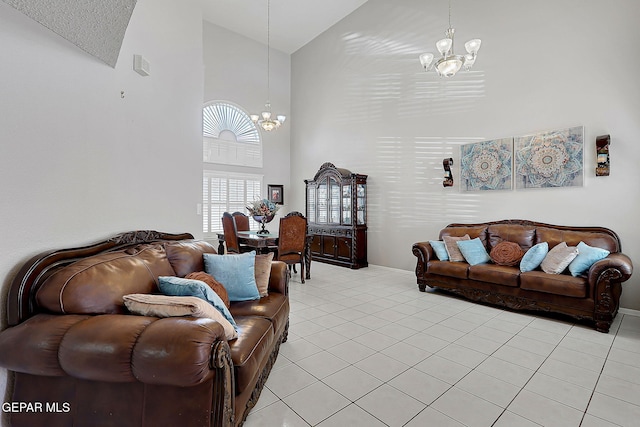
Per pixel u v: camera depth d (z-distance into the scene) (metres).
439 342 2.73
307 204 7.02
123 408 1.22
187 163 3.24
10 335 1.23
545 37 3.99
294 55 8.09
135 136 2.40
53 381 1.26
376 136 6.06
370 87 6.17
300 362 2.36
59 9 1.50
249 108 7.48
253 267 2.51
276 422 1.70
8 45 1.42
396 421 1.72
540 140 3.99
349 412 1.79
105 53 1.98
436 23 5.11
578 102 3.75
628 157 3.43
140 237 2.29
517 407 1.85
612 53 3.53
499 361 2.40
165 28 2.83
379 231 6.00
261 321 1.98
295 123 8.08
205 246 2.62
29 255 1.52
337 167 6.91
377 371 2.24
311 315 3.40
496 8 4.43
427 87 5.24
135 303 1.40
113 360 1.14
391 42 5.77
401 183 5.64
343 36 6.71
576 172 3.73
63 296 1.34
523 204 4.17
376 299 4.00
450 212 4.95
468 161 4.68
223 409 1.21
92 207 1.95
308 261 5.09
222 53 7.03
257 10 6.42
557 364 2.36
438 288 4.25
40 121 1.58
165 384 1.14
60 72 1.71
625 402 1.90
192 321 1.23
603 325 2.94
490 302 3.71
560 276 3.23
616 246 3.36
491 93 4.49
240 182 7.41
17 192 1.46
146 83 2.54
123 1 1.64
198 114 3.48
